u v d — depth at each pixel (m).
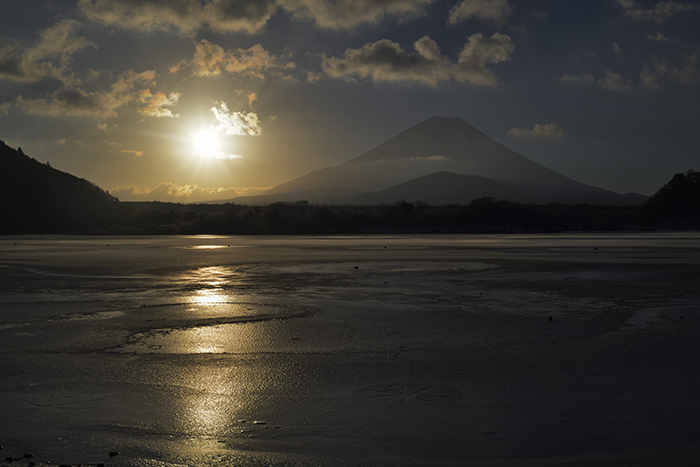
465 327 11.88
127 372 8.28
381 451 5.46
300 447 5.55
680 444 5.59
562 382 7.73
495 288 18.94
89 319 12.91
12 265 29.23
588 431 5.95
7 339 10.66
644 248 45.41
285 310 14.23
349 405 6.83
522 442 5.68
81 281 21.41
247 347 9.97
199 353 9.50
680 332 11.19
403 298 16.50
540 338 10.70
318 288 19.06
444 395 7.21
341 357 9.22
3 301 15.95
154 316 13.33
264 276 23.33
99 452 5.38
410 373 8.24
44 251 43.59
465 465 5.12
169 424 6.17
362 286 19.64
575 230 122.38
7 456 5.25
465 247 48.94
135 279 22.19
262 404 6.86
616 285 19.53
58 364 8.74
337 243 59.31
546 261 31.23
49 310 14.25
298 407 6.76
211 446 5.57
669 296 16.56
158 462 5.16
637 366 8.54
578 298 16.33
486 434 5.89
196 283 20.70
